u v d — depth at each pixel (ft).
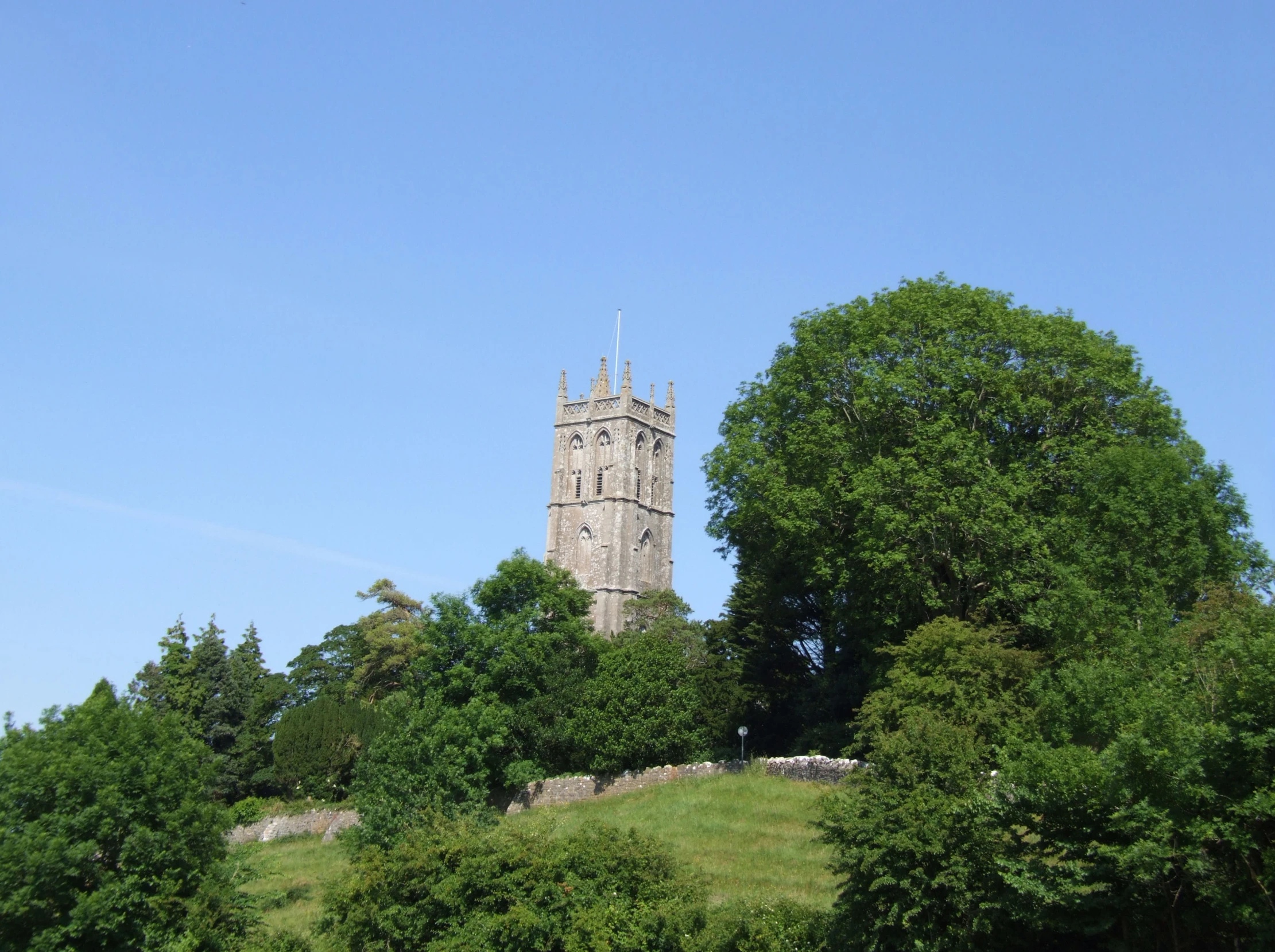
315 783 284.41
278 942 131.34
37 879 120.88
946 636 167.63
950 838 99.35
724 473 223.10
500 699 242.58
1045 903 95.66
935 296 213.05
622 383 561.02
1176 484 172.96
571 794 221.87
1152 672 140.56
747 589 265.34
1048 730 148.66
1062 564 176.35
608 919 116.98
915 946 97.40
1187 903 92.32
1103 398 199.00
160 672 315.17
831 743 213.66
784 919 111.65
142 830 128.47
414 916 125.70
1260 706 91.20
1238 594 152.56
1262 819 86.99
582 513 554.46
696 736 231.71
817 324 220.02
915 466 187.21
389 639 353.72
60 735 134.41
